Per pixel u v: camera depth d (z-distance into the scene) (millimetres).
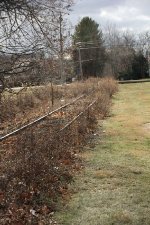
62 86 32250
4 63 10461
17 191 7426
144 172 10227
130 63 99000
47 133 11227
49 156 9391
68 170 9703
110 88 39594
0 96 11055
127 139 14984
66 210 7594
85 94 31688
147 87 56375
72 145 12312
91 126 16688
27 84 11266
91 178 9617
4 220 6559
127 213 7484
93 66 94688
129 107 27875
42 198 7715
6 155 9914
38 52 10812
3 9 10531
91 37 92375
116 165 10812
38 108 23109
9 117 18312
